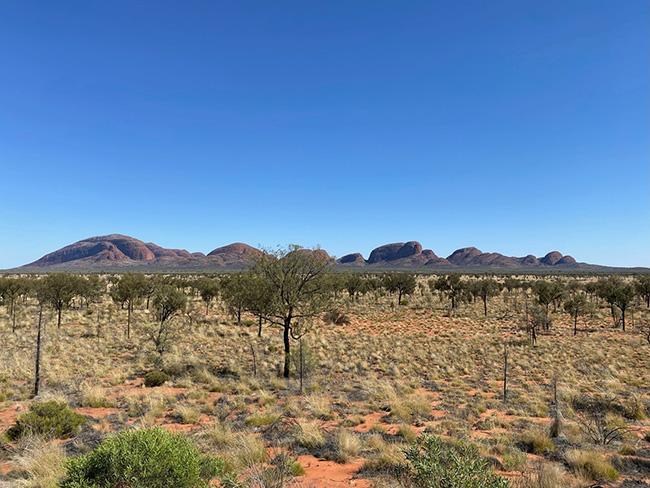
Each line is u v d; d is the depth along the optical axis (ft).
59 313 128.47
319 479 28.55
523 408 57.41
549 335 137.08
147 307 172.45
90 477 20.54
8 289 149.79
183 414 47.24
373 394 62.90
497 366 92.73
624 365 93.66
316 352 103.96
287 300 78.33
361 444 37.24
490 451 35.83
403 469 29.14
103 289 222.69
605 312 187.52
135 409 50.08
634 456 36.52
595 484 28.58
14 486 26.76
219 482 25.46
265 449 34.58
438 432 42.65
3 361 78.18
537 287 196.44
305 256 79.30
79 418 42.39
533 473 29.19
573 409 57.52
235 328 135.54
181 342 111.24
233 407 53.01
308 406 51.96
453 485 20.58
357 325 159.84
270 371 81.51
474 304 220.43
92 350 94.94
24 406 50.88
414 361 96.94
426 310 201.98
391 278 239.91
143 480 19.62
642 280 200.34
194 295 225.15
